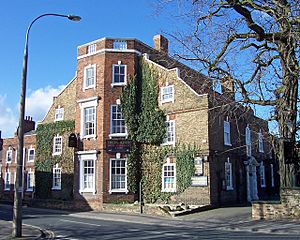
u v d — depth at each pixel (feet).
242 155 111.75
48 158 130.21
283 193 69.21
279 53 57.88
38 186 131.34
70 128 126.11
